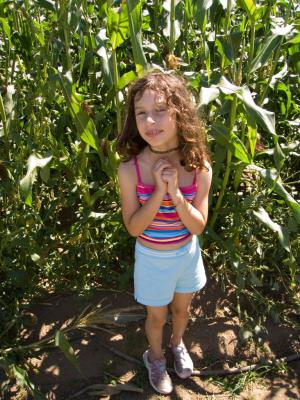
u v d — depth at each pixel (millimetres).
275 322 3158
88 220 3186
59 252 3293
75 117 2805
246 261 3447
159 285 2418
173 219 2264
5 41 3486
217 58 3936
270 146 3826
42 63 3271
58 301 3211
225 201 3529
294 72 3992
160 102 2033
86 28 3521
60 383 2764
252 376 2828
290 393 2760
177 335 2816
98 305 3189
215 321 3162
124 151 2254
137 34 2656
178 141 2191
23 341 2957
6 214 3242
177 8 3529
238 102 2877
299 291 3342
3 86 3299
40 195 3389
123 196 2299
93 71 3611
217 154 3135
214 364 2916
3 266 3049
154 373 2748
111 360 2896
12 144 3373
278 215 3531
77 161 3227
